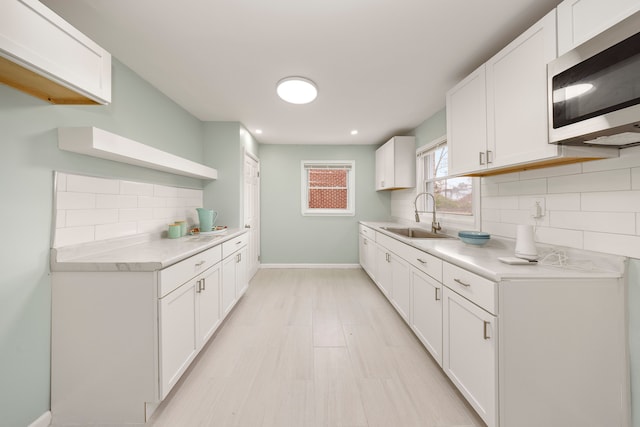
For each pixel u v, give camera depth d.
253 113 2.98
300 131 3.73
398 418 1.42
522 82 1.38
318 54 1.82
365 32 1.58
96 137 1.41
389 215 4.59
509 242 1.85
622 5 0.97
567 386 1.21
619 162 1.24
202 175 2.77
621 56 0.92
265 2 1.34
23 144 1.25
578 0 1.11
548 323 1.21
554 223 1.55
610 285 1.22
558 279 1.21
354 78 2.16
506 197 1.91
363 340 2.22
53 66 1.07
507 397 1.19
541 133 1.27
